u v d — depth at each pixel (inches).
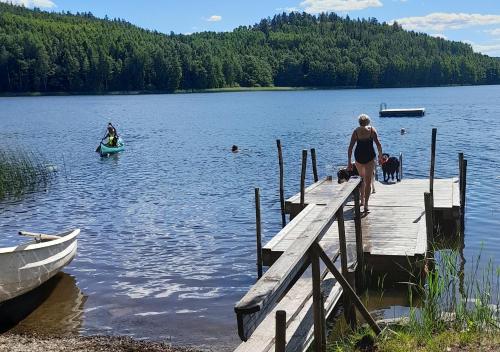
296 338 293.3
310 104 4101.9
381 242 465.4
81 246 613.3
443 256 435.8
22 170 1064.2
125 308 435.5
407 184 743.7
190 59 6953.7
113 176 1123.3
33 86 6107.3
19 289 442.0
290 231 503.5
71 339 378.9
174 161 1342.3
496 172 1059.3
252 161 1315.2
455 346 282.0
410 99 4756.4
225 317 414.6
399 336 300.8
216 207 814.5
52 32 7711.6
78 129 2306.8
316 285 264.7
